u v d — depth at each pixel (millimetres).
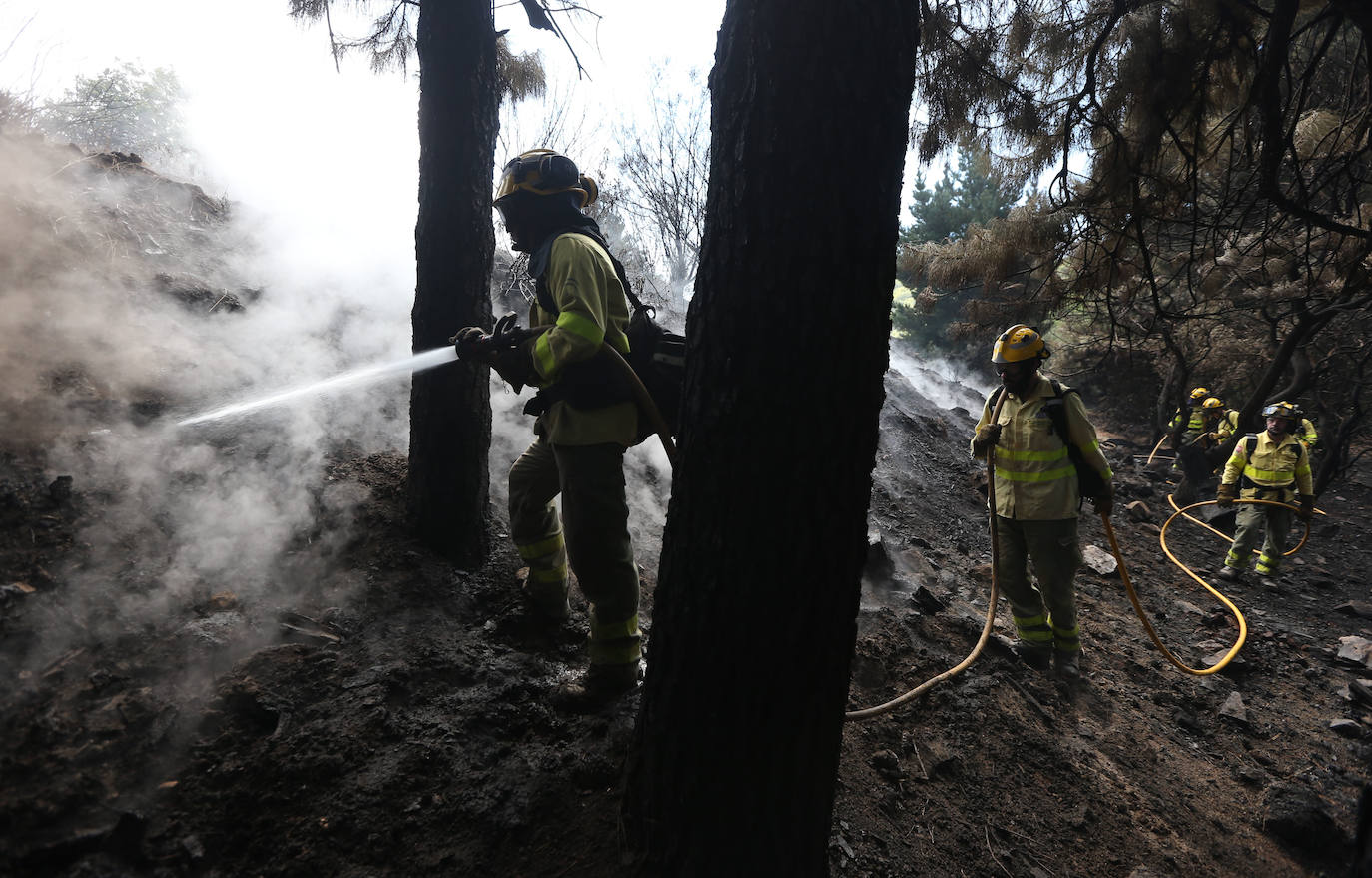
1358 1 3389
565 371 2092
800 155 1334
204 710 1959
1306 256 5172
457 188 2730
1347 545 7941
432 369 2754
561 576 2686
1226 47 3852
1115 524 7066
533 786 1971
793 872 1591
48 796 1634
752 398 1410
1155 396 12484
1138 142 4039
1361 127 4266
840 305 1378
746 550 1455
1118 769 2996
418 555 2768
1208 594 5746
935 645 3510
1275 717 3912
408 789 1894
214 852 1676
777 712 1508
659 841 1616
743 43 1370
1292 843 2898
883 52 1347
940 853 2242
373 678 2188
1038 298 4980
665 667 1581
